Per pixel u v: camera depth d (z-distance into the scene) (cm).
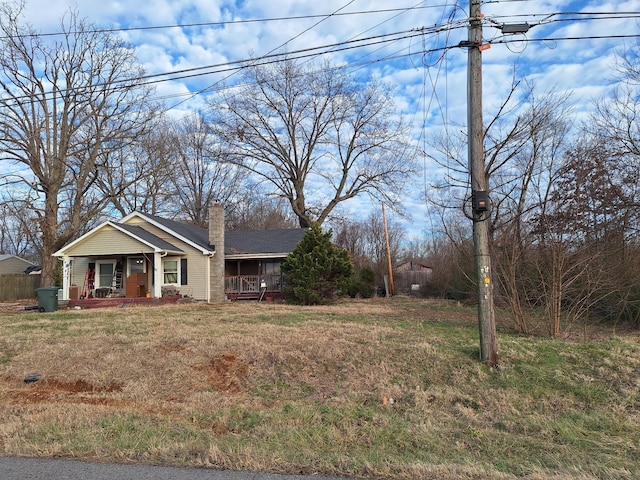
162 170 3428
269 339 1012
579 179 1297
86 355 918
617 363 830
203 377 814
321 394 745
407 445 512
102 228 2092
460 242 2306
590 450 518
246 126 3512
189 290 2209
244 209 4422
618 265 1337
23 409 634
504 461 466
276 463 429
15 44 2484
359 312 1667
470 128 836
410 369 832
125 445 467
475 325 1291
